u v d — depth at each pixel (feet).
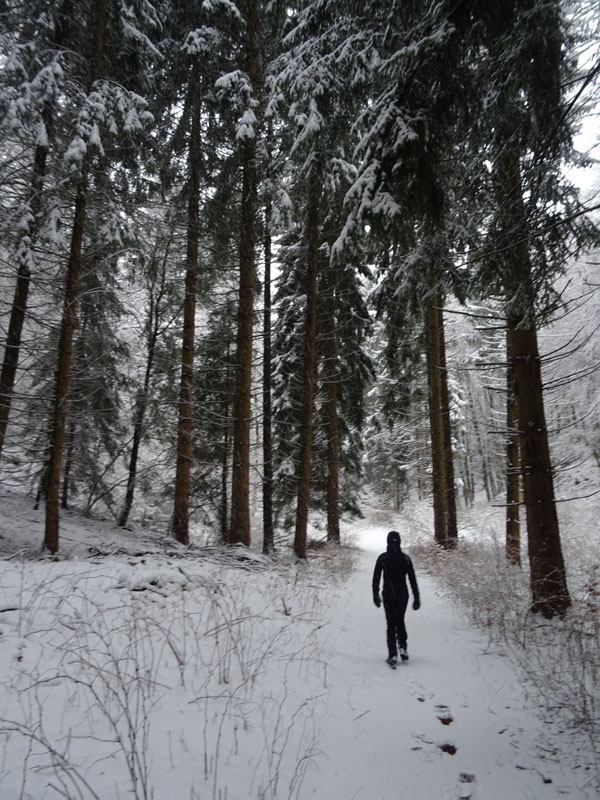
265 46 39.78
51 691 11.87
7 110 28.14
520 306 17.56
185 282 42.29
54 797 8.23
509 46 13.33
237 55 40.91
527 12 12.45
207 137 40.65
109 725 10.85
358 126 15.64
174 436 48.80
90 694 12.04
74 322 32.19
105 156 32.14
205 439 52.24
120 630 15.93
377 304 25.75
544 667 16.47
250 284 41.78
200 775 9.53
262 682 14.40
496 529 63.82
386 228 15.12
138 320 46.98
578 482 58.44
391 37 15.60
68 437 46.44
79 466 50.01
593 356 45.70
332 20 18.84
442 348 57.88
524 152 16.12
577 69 14.03
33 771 8.87
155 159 38.04
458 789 10.23
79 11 34.50
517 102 14.60
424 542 55.67
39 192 30.12
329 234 46.42
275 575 31.24
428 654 19.43
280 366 55.06
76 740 10.09
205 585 23.71
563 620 21.25
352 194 14.52
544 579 22.53
